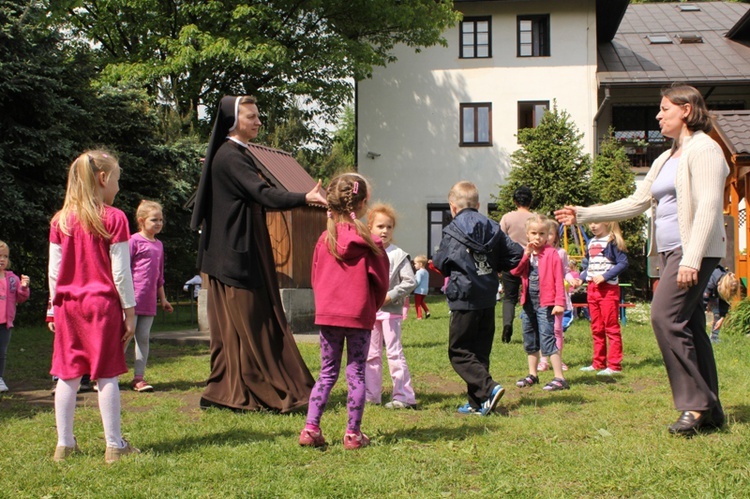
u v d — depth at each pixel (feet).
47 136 46.98
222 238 17.84
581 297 40.37
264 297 18.07
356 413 13.99
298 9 76.33
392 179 89.20
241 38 69.77
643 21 103.50
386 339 18.37
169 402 19.24
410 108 88.89
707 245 14.10
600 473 11.86
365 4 76.79
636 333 35.50
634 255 66.03
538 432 15.01
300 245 36.37
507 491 11.18
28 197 47.06
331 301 14.15
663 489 11.07
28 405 19.52
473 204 18.15
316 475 12.25
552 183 69.05
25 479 12.17
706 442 13.58
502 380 22.47
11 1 49.11
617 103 87.81
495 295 17.66
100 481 12.03
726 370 22.91
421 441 14.52
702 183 14.29
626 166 72.02
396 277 18.28
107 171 13.82
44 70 47.26
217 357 18.22
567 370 24.23
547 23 87.20
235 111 17.90
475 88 88.28
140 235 21.99
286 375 17.80
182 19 73.20
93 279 13.46
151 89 74.38
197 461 13.17
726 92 88.02
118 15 73.92
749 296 39.47
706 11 105.81
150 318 21.71
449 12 80.79
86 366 13.56
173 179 61.36
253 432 15.43
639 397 18.78
